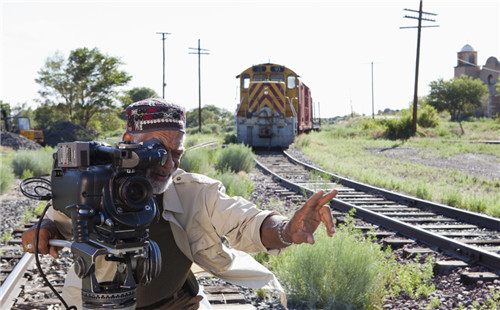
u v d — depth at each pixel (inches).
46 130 1578.5
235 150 671.8
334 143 1216.8
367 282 187.5
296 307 185.2
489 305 180.9
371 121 1658.5
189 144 1093.1
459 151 956.6
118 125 2418.8
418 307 182.4
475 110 3137.3
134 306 69.8
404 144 1148.5
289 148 1069.8
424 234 279.4
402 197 426.3
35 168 659.4
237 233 82.7
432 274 219.1
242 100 1054.4
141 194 69.2
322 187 475.2
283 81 1069.8
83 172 69.3
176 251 86.9
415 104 1406.3
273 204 398.0
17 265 218.7
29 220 349.7
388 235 299.4
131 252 69.4
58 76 2228.1
